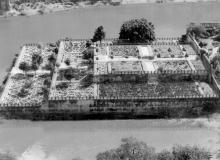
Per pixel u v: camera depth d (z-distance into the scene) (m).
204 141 183.50
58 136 188.00
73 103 198.12
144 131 190.75
